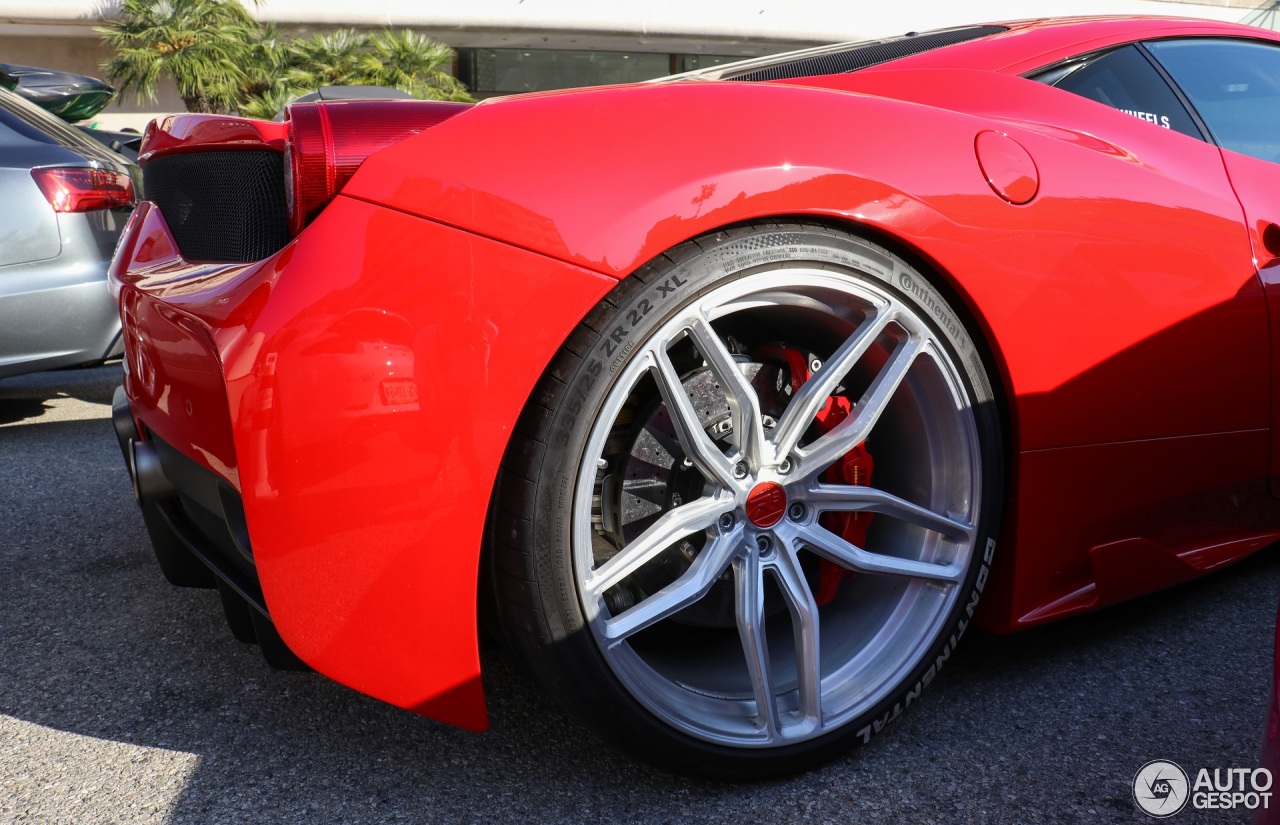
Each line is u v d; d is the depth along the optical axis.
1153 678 1.73
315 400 1.20
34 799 1.43
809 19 25.28
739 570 1.42
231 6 22.52
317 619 1.26
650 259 1.26
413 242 1.21
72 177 3.52
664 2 24.48
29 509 2.79
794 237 1.35
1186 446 1.75
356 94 1.59
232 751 1.55
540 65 26.06
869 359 1.53
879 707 1.50
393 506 1.22
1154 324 1.62
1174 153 1.79
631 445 1.51
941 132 1.47
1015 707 1.64
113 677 1.81
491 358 1.21
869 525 1.65
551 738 1.57
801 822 1.36
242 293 1.26
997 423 1.53
